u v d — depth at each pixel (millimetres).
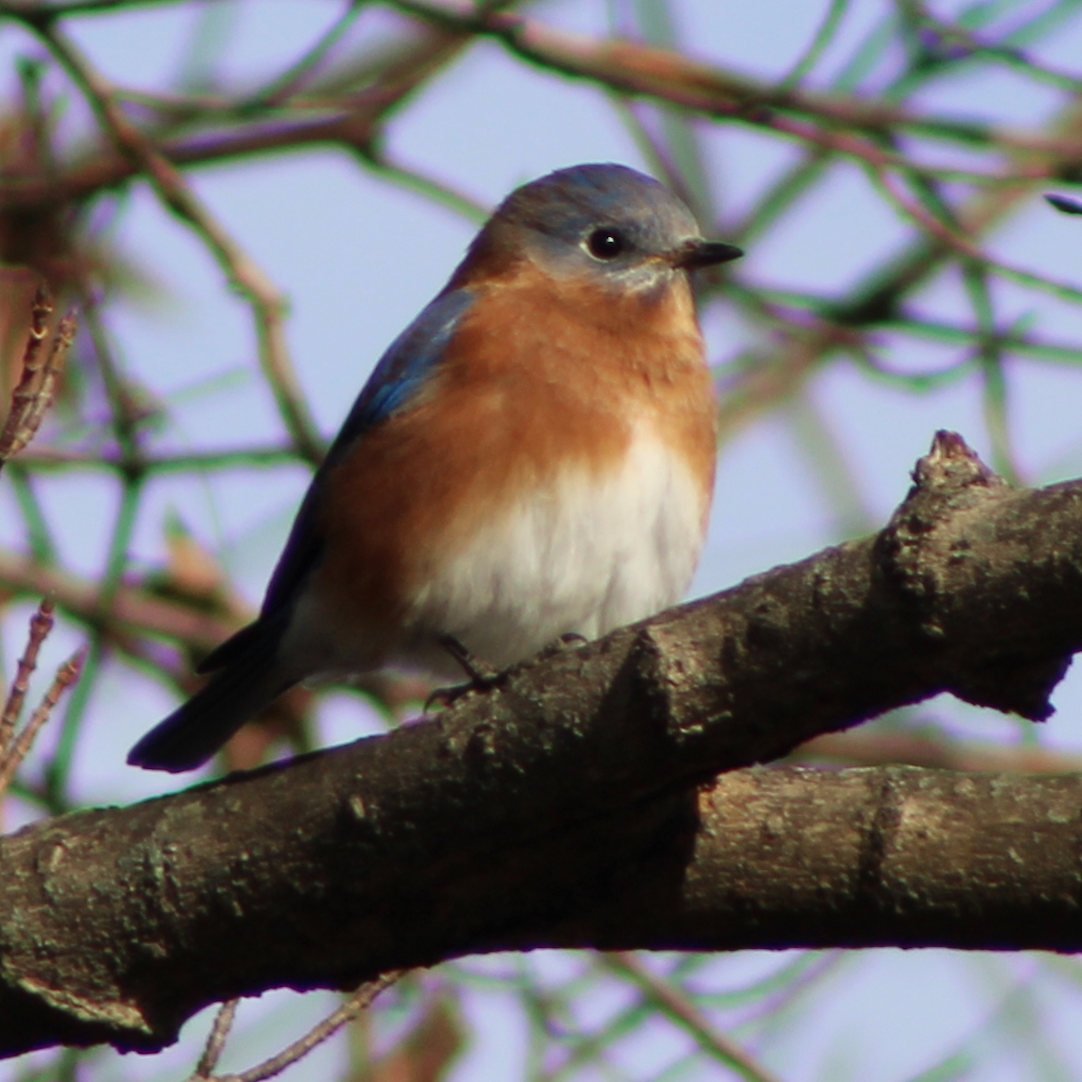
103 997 7336
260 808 7199
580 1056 11242
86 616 13047
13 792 12148
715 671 6383
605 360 11047
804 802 7168
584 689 6602
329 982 7410
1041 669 6062
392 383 11055
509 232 12281
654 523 11000
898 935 7082
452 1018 11320
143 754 11875
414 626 10992
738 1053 11273
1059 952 6953
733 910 7207
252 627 11625
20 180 14344
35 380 7266
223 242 13117
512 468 10711
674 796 6844
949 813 6957
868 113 13359
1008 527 5930
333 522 11141
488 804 6820
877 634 6109
